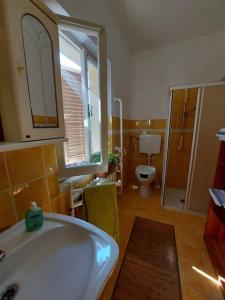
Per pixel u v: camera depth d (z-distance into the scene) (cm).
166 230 172
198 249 146
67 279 53
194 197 201
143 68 264
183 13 177
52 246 67
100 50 112
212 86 172
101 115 122
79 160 138
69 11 107
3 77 52
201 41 224
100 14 149
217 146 182
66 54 135
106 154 129
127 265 129
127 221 187
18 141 55
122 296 106
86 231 66
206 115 180
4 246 57
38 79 63
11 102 53
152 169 253
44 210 88
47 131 66
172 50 242
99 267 49
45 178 88
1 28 47
